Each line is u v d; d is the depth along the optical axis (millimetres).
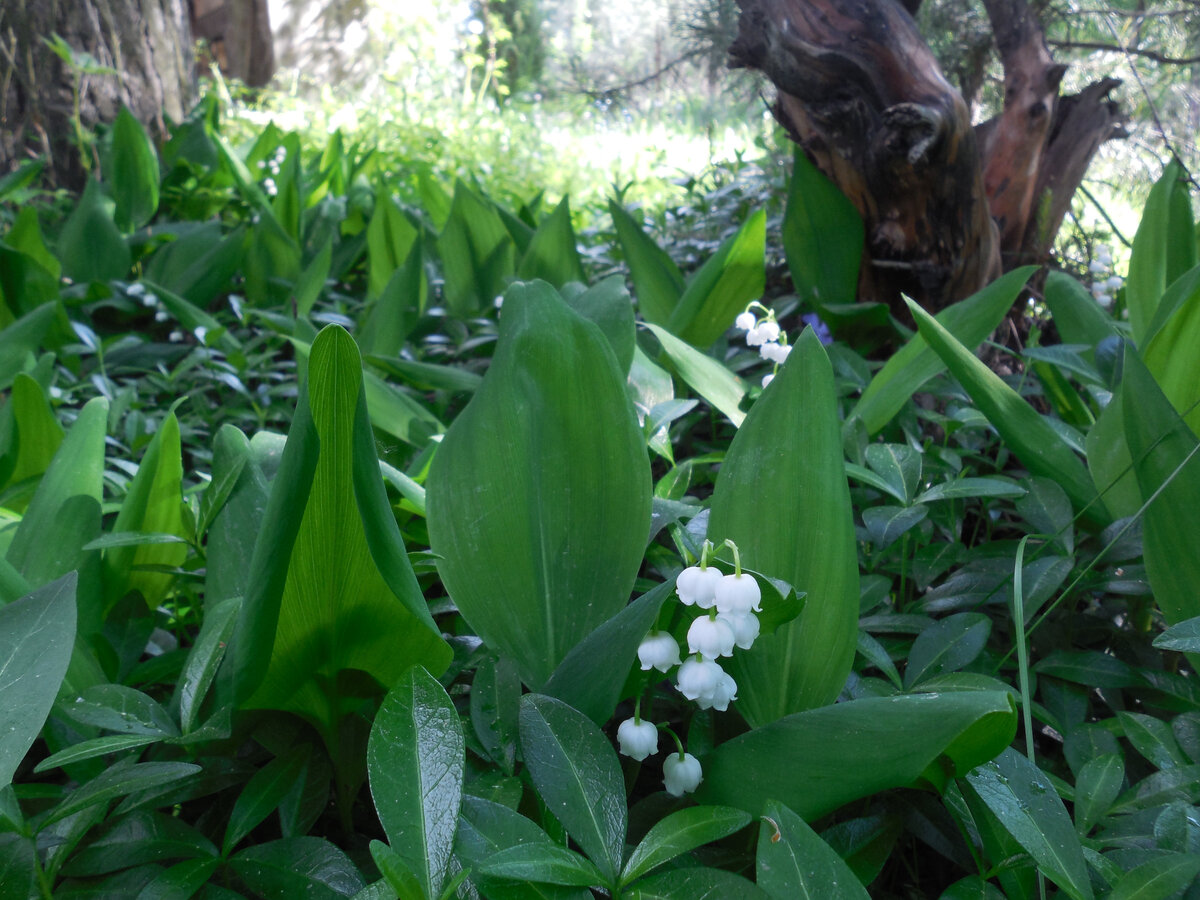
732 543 192
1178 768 223
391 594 208
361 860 228
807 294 566
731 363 503
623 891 173
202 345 577
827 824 236
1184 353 321
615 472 253
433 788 173
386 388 395
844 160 525
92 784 183
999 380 324
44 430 358
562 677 214
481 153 1677
